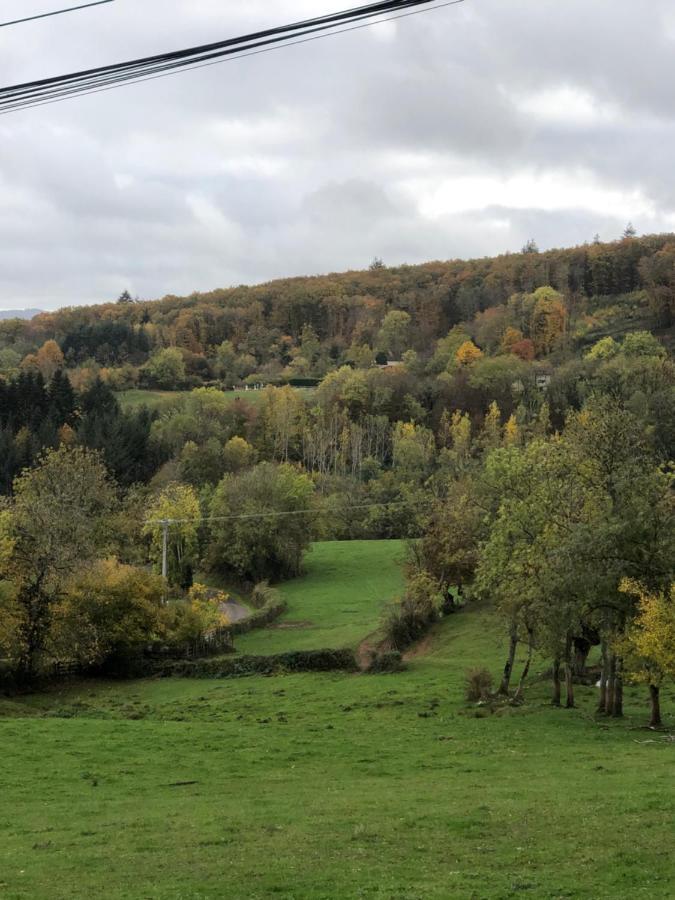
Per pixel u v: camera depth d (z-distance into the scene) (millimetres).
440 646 75688
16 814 29359
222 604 102188
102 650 73312
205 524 115750
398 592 101438
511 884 19312
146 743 42719
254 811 28500
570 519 49750
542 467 54406
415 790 31484
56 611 71562
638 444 50062
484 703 52906
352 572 113500
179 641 76938
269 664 71500
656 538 43750
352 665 70312
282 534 111250
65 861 22828
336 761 38719
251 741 43469
